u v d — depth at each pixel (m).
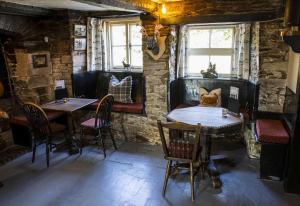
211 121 3.07
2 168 3.52
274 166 3.09
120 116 4.46
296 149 2.72
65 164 3.62
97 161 3.69
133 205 2.68
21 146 4.23
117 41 4.97
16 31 4.11
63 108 3.80
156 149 4.09
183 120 3.12
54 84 4.57
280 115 3.54
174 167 3.00
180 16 3.84
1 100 4.20
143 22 4.07
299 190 2.82
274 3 3.30
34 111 3.49
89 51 4.80
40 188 3.02
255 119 3.64
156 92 4.17
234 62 4.36
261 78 3.54
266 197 2.79
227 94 4.35
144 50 4.14
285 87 3.44
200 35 4.49
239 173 3.31
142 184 3.07
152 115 4.25
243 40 4.08
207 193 2.88
